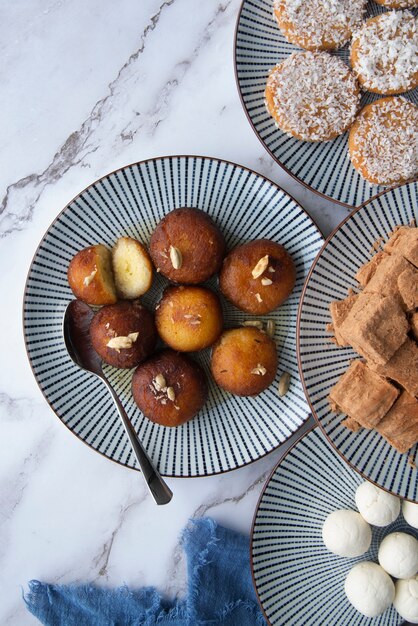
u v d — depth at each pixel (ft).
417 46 1.82
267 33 1.86
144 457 1.83
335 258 1.78
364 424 1.73
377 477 1.79
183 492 1.98
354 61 1.83
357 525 1.86
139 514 1.98
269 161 1.93
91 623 1.96
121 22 1.94
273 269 1.79
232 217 1.88
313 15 1.83
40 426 1.98
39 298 1.87
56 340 1.89
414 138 1.83
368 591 1.85
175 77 1.94
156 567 1.98
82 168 1.94
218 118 1.93
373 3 1.87
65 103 1.94
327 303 1.79
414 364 1.69
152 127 1.94
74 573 1.98
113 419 1.90
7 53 1.94
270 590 1.89
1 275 1.95
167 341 1.82
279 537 1.90
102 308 1.82
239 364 1.80
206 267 1.79
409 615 1.86
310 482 1.90
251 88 1.85
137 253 1.83
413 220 1.78
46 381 1.88
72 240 1.87
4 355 1.96
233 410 1.90
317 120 1.82
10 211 1.95
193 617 1.94
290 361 1.89
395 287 1.69
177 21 1.94
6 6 1.94
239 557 1.95
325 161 1.87
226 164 1.83
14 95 1.94
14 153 1.95
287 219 1.86
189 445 1.90
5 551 1.99
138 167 1.83
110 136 1.94
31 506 1.98
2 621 1.99
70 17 1.94
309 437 1.88
